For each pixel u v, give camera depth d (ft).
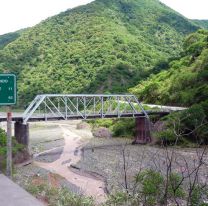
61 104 426.51
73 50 648.79
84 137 308.81
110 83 519.19
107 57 593.83
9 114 51.39
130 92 422.00
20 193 41.04
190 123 235.81
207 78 331.77
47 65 635.25
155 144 254.27
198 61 377.91
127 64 579.89
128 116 266.57
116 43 649.61
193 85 339.98
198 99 311.27
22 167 177.99
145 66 597.52
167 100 348.38
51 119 223.71
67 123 423.64
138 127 274.57
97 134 313.32
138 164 173.17
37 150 238.89
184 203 56.75
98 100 398.21
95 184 146.10
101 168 177.68
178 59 483.51
